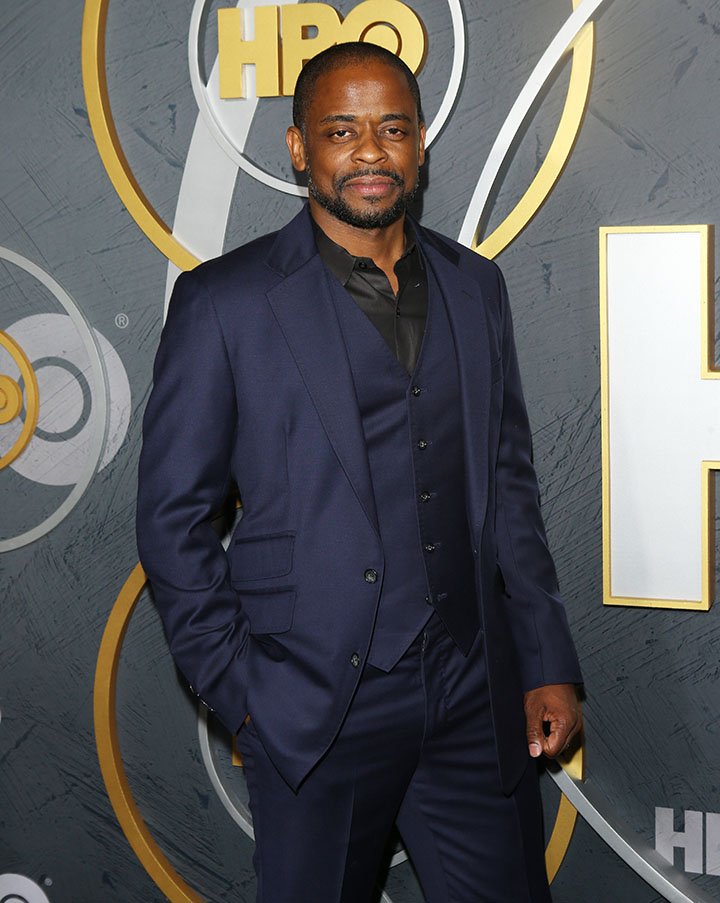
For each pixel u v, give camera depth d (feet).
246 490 4.97
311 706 4.70
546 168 5.80
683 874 6.09
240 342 4.84
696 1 5.61
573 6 5.71
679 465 5.87
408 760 4.94
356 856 4.91
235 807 6.57
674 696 6.03
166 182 6.31
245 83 6.14
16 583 6.76
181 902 6.62
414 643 4.84
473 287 5.14
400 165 4.86
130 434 6.53
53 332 6.55
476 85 5.90
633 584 5.98
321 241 5.02
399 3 5.87
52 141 6.39
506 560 5.30
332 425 4.71
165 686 6.63
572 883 6.26
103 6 6.20
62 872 6.92
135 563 6.59
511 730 5.05
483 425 4.98
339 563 4.72
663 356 5.83
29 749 6.86
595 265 5.88
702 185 5.72
